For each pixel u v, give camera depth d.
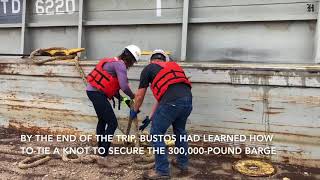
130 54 4.83
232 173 4.62
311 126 4.58
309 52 5.14
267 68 4.68
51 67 5.98
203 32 5.72
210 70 4.96
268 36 5.34
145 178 4.43
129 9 6.21
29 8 7.02
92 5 6.50
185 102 4.27
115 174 4.66
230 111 4.96
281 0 5.21
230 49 5.57
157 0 5.99
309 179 4.39
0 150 5.56
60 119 6.07
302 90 4.55
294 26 5.19
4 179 4.53
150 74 4.38
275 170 4.65
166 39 6.00
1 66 6.41
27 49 7.05
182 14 5.82
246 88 4.83
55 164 5.01
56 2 6.77
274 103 4.71
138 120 5.48
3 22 7.27
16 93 6.37
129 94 4.80
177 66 4.45
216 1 5.59
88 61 5.88
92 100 4.88
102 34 6.47
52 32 6.89
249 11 5.40
